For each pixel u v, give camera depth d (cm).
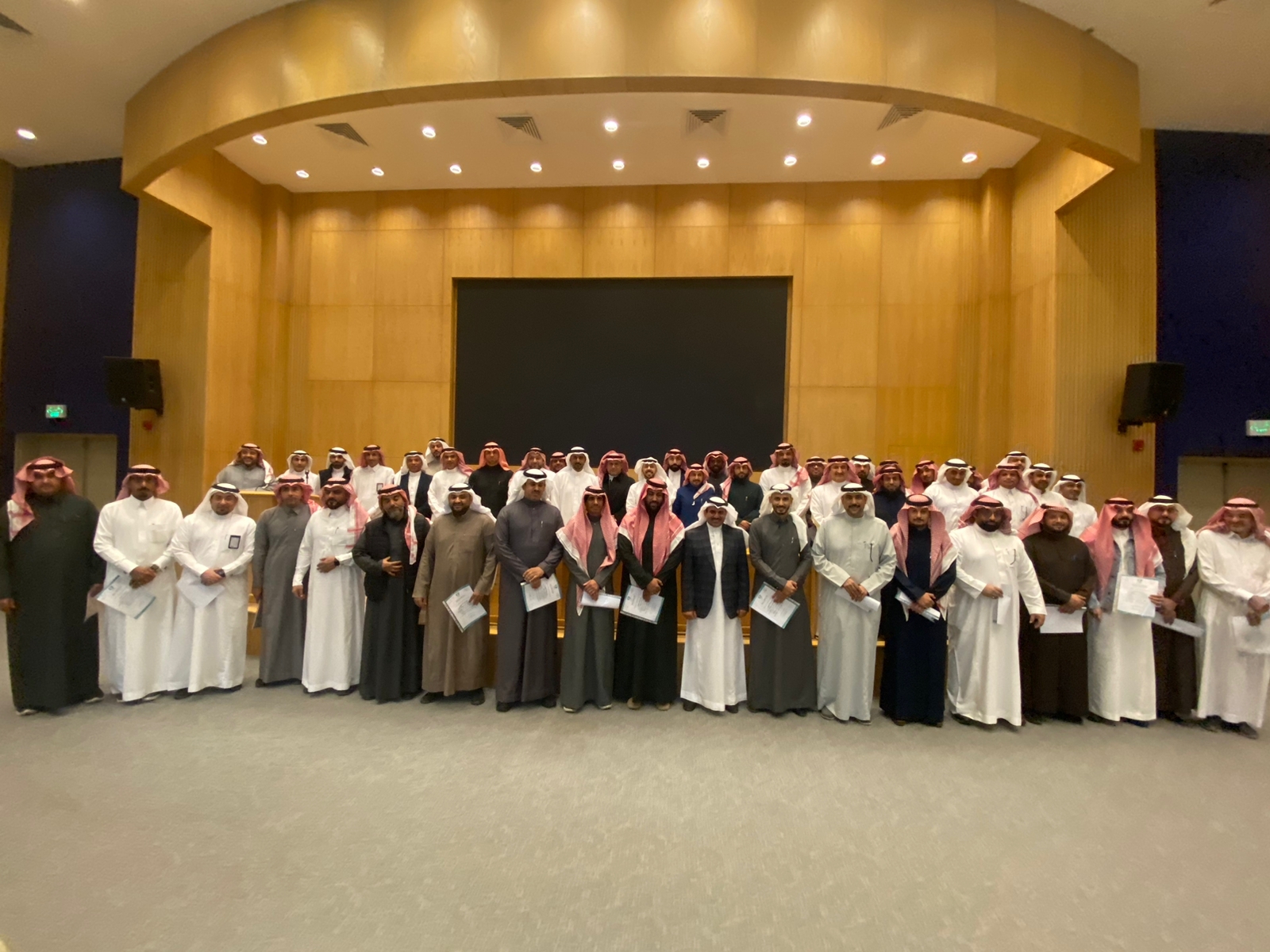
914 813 277
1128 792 301
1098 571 400
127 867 229
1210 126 659
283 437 861
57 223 814
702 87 491
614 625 419
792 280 811
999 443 757
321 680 411
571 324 845
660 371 834
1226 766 333
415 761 317
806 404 804
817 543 395
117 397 734
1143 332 661
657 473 618
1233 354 663
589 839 252
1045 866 241
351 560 415
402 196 855
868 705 381
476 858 238
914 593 371
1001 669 380
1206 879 236
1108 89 538
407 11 500
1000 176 757
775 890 223
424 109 658
